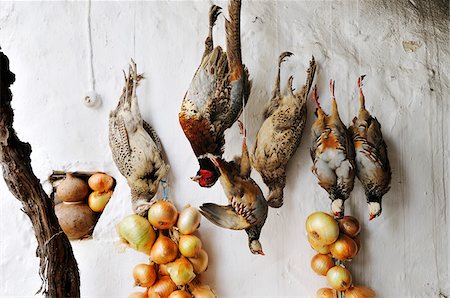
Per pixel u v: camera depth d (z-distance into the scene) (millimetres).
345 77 1913
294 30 1921
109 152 1896
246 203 1720
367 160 1779
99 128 1897
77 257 1886
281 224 1897
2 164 1520
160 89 1895
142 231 1790
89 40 1898
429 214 1924
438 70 1951
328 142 1763
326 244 1816
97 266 1884
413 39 1956
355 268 1902
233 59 1710
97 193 1913
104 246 1884
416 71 1939
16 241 1883
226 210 1747
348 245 1806
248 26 1906
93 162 1895
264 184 1887
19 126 1893
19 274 1879
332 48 1922
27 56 1899
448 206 1930
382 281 1910
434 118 1931
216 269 1891
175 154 1888
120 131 1795
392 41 1947
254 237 1769
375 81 1923
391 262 1914
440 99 1935
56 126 1895
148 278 1801
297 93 1843
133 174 1789
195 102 1709
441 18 1991
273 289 1895
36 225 1579
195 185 1889
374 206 1798
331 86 1890
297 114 1810
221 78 1714
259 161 1811
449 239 1927
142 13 1906
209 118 1709
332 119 1799
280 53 1907
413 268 1918
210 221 1818
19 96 1896
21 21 1899
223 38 1904
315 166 1776
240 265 1895
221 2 1920
